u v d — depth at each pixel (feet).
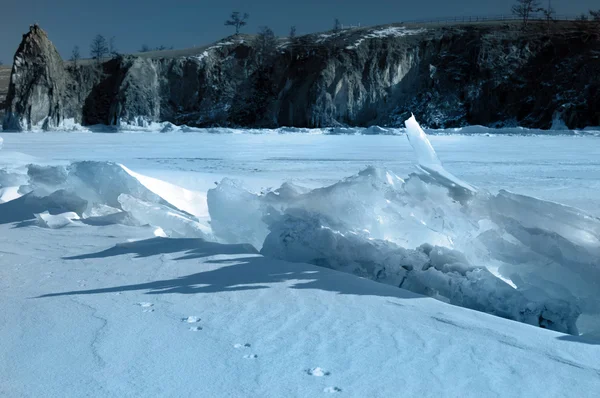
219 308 11.37
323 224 16.08
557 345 9.24
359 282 13.19
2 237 19.99
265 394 7.45
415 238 15.92
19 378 8.09
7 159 54.95
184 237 20.57
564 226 12.90
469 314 10.89
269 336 9.71
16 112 256.52
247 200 19.03
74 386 7.78
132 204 22.90
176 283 13.37
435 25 280.92
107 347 9.26
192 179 39.83
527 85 227.20
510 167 62.54
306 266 14.65
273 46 281.74
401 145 120.78
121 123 262.67
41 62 260.42
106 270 14.93
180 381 7.89
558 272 12.40
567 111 201.98
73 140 154.10
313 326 10.19
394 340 9.45
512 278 12.87
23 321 10.73
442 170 16.58
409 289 13.60
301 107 253.65
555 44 232.32
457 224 14.96
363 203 16.66
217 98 278.67
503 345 9.23
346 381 7.86
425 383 7.79
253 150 100.22
